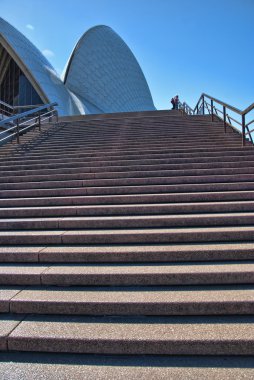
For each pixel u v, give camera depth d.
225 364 2.37
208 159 6.52
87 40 42.75
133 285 3.23
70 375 2.29
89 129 10.87
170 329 2.63
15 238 4.14
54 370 2.37
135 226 4.31
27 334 2.63
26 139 9.98
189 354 2.47
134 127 10.59
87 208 4.78
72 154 7.63
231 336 2.48
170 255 3.54
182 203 4.85
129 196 5.06
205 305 2.81
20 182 6.36
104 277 3.25
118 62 49.22
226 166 6.17
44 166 7.00
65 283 3.30
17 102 30.67
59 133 10.56
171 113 14.63
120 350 2.51
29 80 29.25
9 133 11.88
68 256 3.67
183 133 9.19
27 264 3.69
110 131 10.30
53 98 29.62
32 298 3.01
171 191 5.37
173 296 2.94
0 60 30.17
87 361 2.47
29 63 29.11
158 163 6.66
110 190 5.48
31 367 2.41
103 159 7.16
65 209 4.82
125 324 2.73
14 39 28.94
